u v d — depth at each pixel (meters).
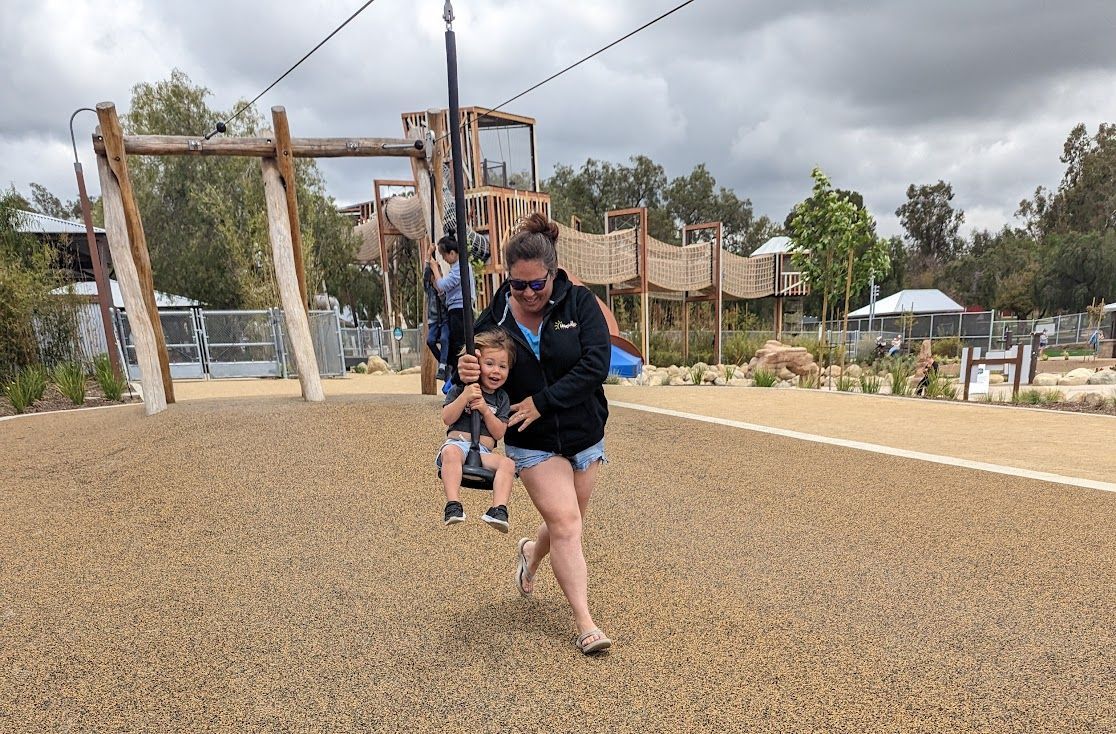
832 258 15.09
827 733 2.13
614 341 15.81
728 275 26.89
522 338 2.53
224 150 7.29
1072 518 4.14
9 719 2.21
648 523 4.19
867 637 2.75
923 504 4.49
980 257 69.81
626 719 2.20
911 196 83.38
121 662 2.57
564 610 3.02
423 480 4.89
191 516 4.22
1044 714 2.21
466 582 3.30
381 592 3.19
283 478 4.90
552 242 2.51
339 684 2.41
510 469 2.55
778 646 2.68
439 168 7.84
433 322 6.63
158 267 22.28
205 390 11.90
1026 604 3.02
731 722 2.18
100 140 6.88
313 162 25.55
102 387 10.28
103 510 4.34
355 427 6.19
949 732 2.13
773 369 21.02
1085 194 64.06
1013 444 6.69
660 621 2.91
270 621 2.90
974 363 12.27
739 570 3.46
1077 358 30.88
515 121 19.94
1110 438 7.05
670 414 7.99
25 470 5.30
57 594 3.18
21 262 11.72
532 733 2.13
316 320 16.23
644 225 20.66
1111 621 2.84
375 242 27.56
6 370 10.78
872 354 27.89
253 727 2.17
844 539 3.89
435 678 2.45
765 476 5.22
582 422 2.53
